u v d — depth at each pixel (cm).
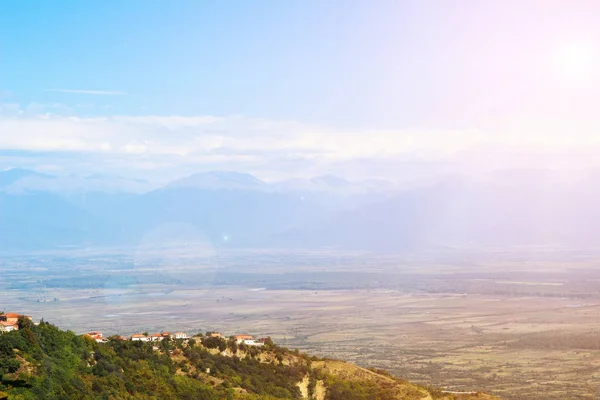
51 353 15450
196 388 16650
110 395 14900
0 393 12762
